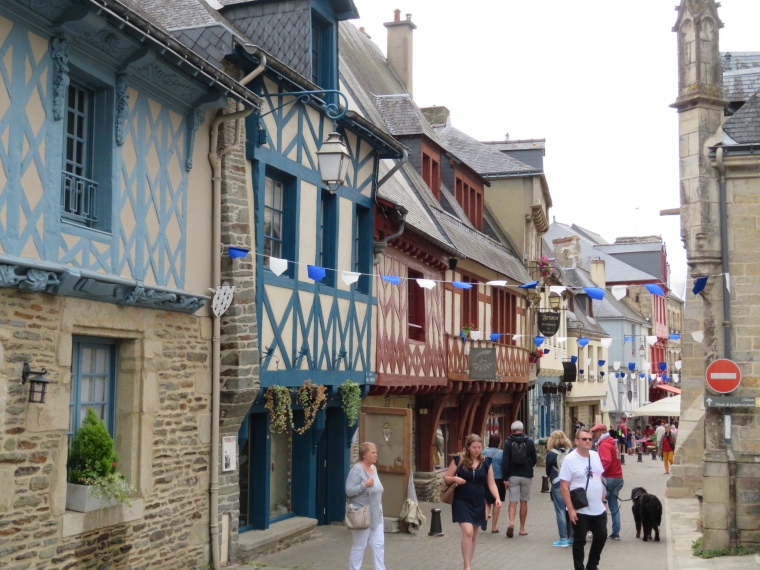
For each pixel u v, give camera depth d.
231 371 10.00
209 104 9.46
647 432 47.62
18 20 6.84
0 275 6.55
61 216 7.53
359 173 13.75
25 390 6.95
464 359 19.27
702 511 12.34
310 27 12.52
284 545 11.61
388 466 13.42
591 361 41.22
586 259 54.00
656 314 54.31
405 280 16.02
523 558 11.16
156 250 8.77
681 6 11.89
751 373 11.09
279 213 11.66
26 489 6.97
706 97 11.54
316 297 12.20
